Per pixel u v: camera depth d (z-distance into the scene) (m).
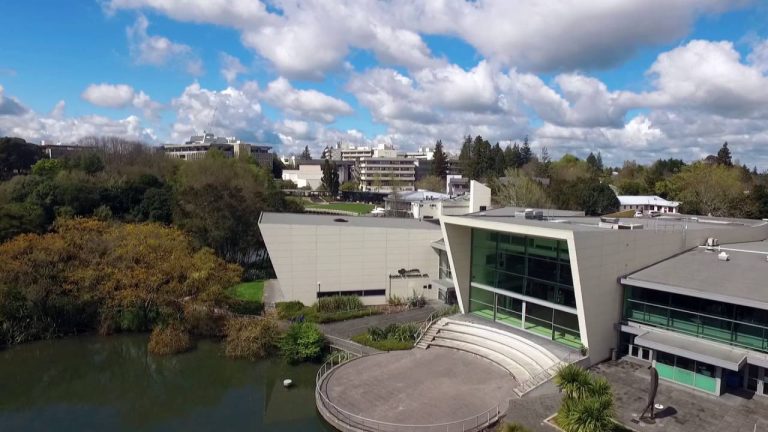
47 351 37.78
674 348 26.45
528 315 34.06
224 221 55.41
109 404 31.25
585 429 21.23
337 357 34.12
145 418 29.33
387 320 40.25
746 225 44.00
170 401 31.61
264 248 60.66
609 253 29.33
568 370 24.27
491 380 28.73
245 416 29.25
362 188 180.38
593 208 83.81
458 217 35.19
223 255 58.38
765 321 25.14
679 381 27.44
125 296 37.22
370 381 28.84
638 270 31.53
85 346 38.41
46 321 38.84
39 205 57.56
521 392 26.23
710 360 25.03
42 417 29.39
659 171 138.75
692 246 36.00
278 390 31.39
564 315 31.47
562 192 85.44
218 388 33.38
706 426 22.78
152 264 39.53
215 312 40.47
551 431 22.38
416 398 26.69
